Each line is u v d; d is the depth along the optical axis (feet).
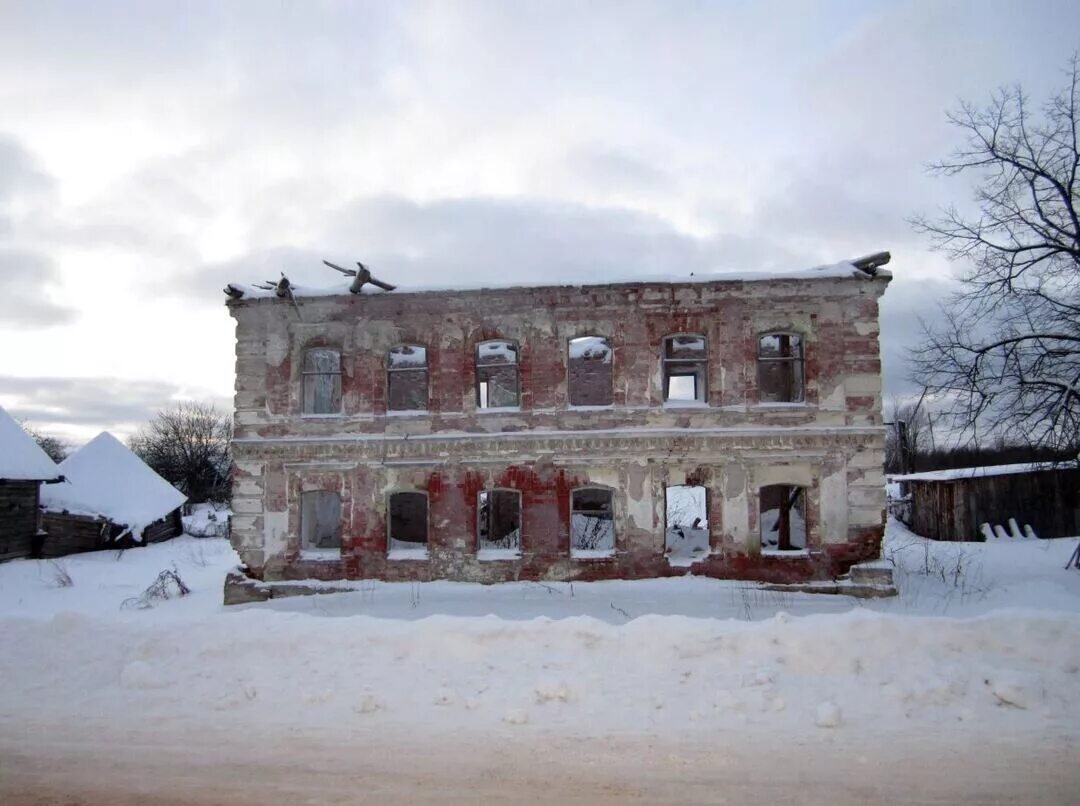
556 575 59.00
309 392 69.10
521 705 25.29
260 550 61.52
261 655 28.99
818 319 59.16
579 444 59.57
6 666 29.30
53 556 93.66
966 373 64.90
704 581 57.57
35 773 21.84
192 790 20.66
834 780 20.53
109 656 29.60
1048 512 89.35
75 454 111.75
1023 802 19.35
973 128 65.82
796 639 27.68
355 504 61.21
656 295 59.98
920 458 190.60
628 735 23.34
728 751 22.26
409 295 61.52
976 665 26.35
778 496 81.30
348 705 25.75
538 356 61.00
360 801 19.85
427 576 60.13
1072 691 24.98
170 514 116.78
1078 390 60.44
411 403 88.99
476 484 60.44
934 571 64.08
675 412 59.21
